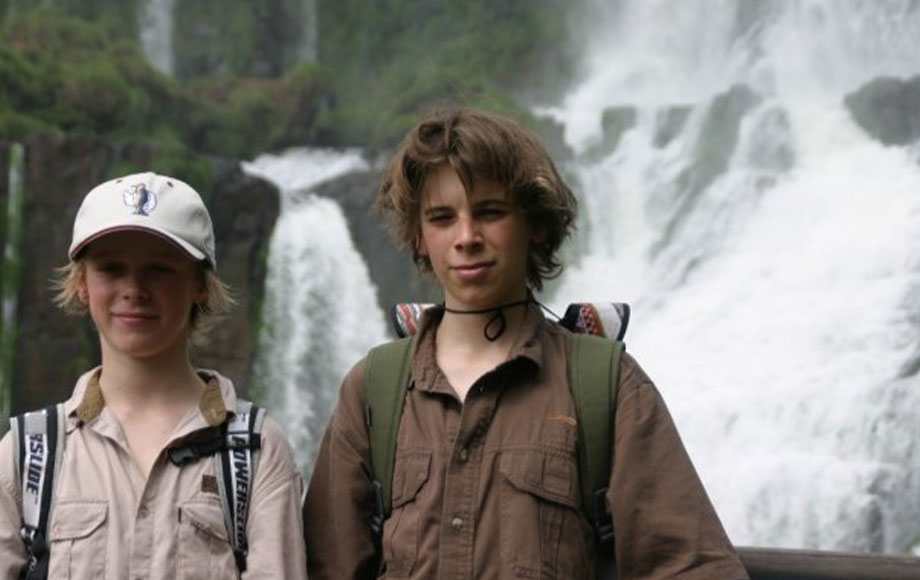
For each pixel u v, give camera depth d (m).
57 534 3.14
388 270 24.11
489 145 3.18
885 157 24.05
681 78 35.06
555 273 3.54
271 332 22.28
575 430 3.15
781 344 20.88
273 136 30.28
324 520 3.35
